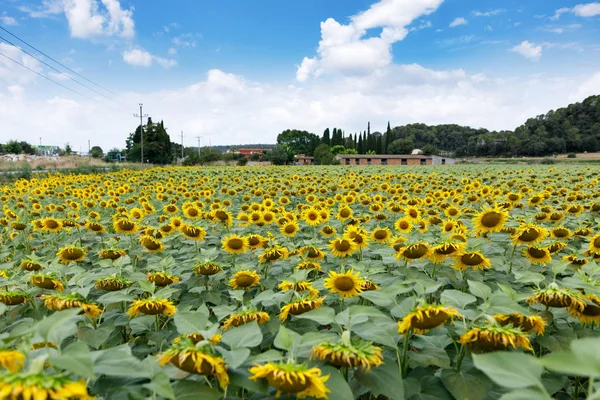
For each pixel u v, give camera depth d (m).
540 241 4.57
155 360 1.97
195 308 4.13
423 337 2.90
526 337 2.01
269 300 3.26
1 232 9.02
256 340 2.13
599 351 1.16
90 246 7.16
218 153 110.38
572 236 6.13
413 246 3.90
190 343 1.82
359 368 2.14
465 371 2.38
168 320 3.60
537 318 2.33
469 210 9.20
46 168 43.88
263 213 7.56
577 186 13.49
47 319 1.80
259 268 4.97
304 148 188.25
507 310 2.36
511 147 152.12
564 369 1.12
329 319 2.35
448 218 8.39
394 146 162.50
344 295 3.18
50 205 11.02
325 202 10.58
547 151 144.38
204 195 13.46
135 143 111.19
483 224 5.00
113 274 3.68
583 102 157.38
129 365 1.77
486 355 1.56
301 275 3.31
